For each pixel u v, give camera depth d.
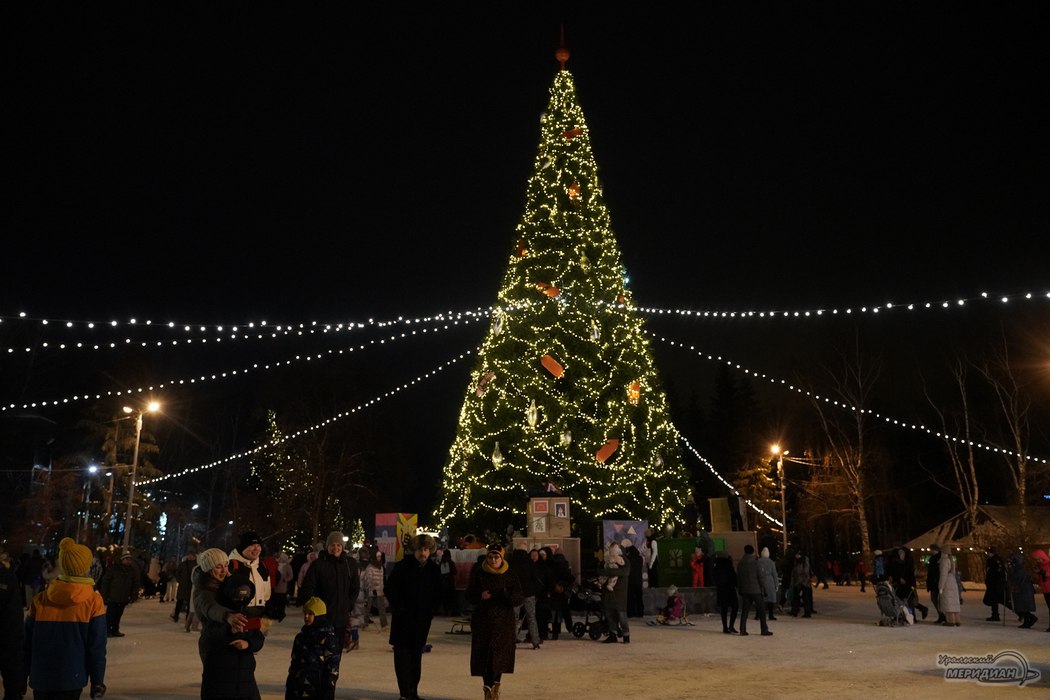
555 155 29.11
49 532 47.03
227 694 6.20
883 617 19.73
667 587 23.70
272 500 50.03
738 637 17.31
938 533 44.56
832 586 45.44
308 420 49.62
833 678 11.37
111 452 46.00
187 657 13.84
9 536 44.06
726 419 73.44
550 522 23.36
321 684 8.17
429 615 9.73
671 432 28.17
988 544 38.19
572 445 26.42
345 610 9.93
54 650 6.45
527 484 26.05
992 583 21.27
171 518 54.03
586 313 27.20
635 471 26.56
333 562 9.97
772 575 17.91
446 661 13.63
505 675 11.80
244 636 6.34
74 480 45.97
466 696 10.06
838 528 57.03
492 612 9.45
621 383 27.03
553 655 14.19
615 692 10.23
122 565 17.55
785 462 57.25
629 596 22.31
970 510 40.06
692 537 25.47
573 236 28.06
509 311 27.55
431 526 29.59
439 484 29.62
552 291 26.39
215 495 58.69
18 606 7.81
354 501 50.38
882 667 12.47
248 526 51.72
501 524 26.50
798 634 17.86
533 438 26.28
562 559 17.53
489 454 26.78
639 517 26.59
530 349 26.83
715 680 11.21
